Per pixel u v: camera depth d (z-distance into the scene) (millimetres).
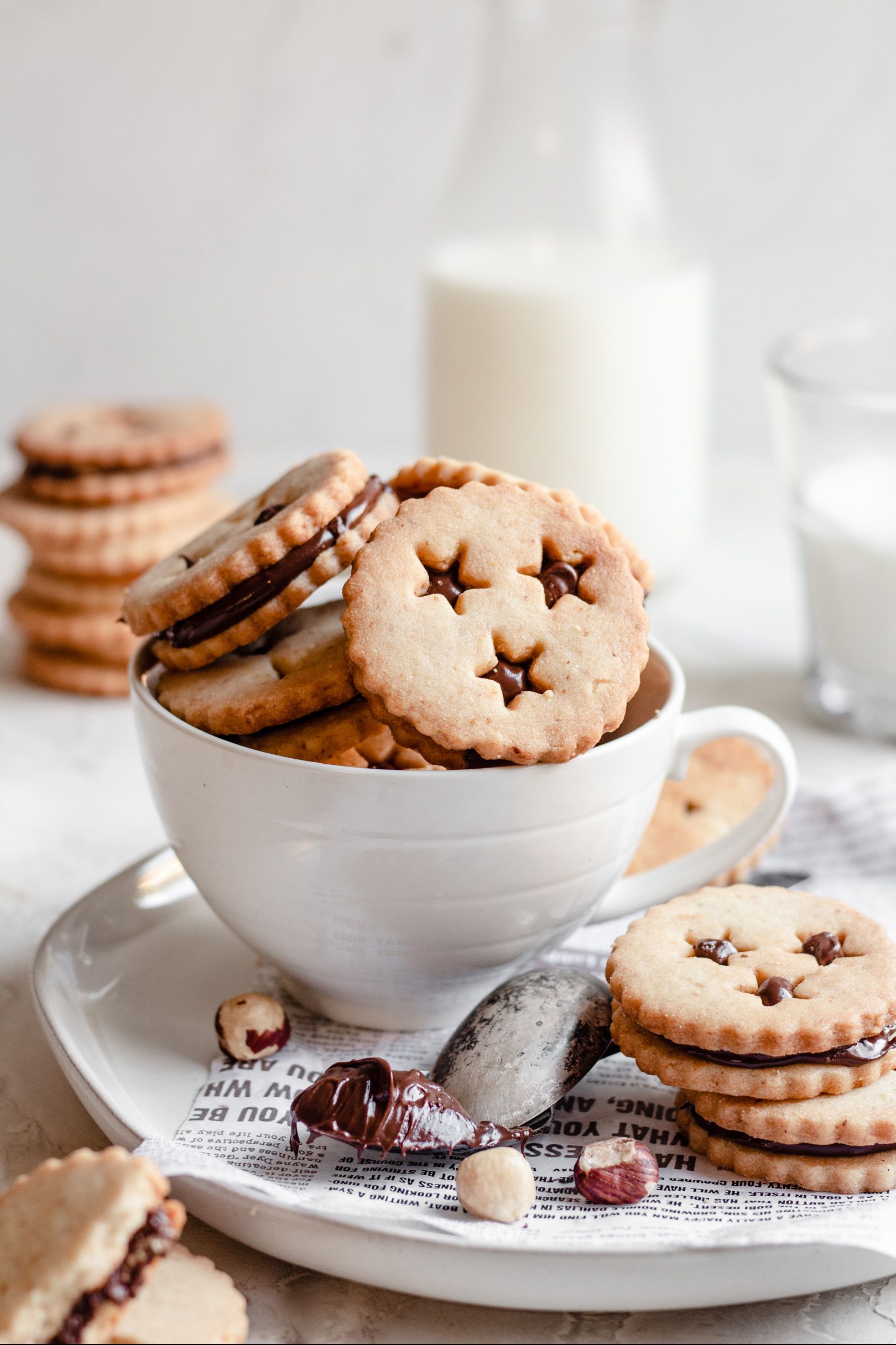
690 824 686
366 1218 527
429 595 568
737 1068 555
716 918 593
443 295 873
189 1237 552
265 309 1189
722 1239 520
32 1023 619
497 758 550
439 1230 527
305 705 565
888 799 696
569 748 552
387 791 552
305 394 1222
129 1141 550
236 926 594
